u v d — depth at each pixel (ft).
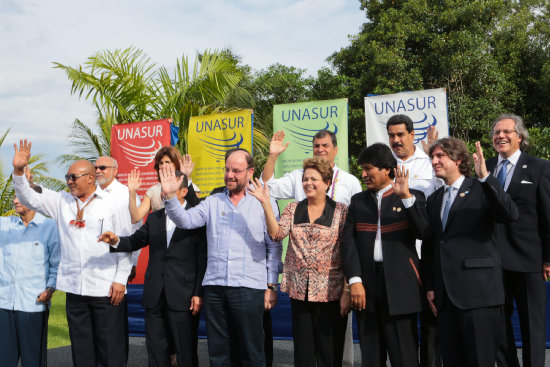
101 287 12.28
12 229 13.37
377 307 10.17
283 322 17.63
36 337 13.11
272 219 10.63
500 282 9.34
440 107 19.33
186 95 34.63
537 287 11.32
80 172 12.43
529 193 11.55
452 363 9.52
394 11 46.88
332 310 10.63
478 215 9.45
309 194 10.77
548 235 11.32
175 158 14.47
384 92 43.60
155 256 12.28
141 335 19.35
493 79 43.42
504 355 11.39
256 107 41.96
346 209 11.07
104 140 34.45
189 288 11.92
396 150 13.99
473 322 9.17
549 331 15.96
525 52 50.14
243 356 10.87
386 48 45.80
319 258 10.57
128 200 13.53
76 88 32.91
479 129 41.91
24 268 13.10
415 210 9.66
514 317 16.24
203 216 11.44
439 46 43.29
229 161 11.33
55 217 12.97
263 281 11.14
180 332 11.82
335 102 21.59
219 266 11.02
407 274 9.98
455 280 9.41
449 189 10.02
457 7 45.62
